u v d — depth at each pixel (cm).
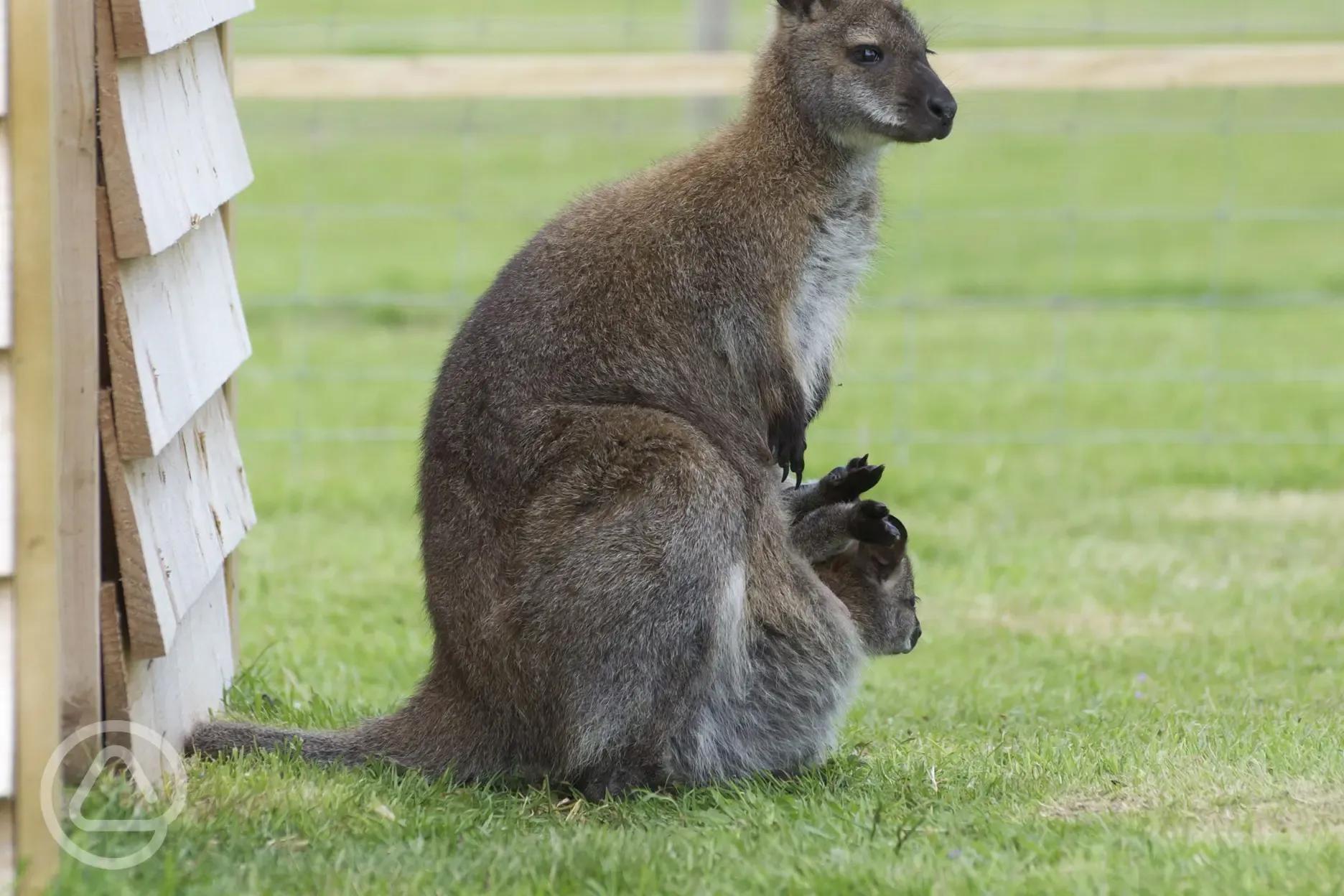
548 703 1066
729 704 1122
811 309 1259
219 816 948
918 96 1259
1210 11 5494
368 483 2356
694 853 912
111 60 912
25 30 827
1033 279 3803
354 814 984
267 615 1691
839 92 1252
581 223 1180
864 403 2820
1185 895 820
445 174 4772
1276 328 3297
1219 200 4381
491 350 1135
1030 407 2762
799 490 1265
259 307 3581
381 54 4809
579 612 1047
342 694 1404
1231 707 1321
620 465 1070
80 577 892
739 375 1189
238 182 1257
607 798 1056
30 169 828
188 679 1149
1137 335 3259
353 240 4266
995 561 1927
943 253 4106
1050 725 1295
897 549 1266
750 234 1202
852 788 1101
